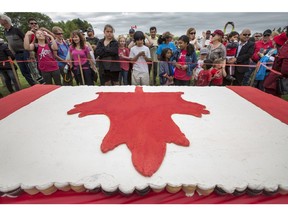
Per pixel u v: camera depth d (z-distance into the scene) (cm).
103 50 392
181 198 125
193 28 531
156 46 493
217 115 203
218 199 125
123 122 186
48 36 429
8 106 232
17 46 451
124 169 128
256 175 123
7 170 128
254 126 180
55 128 178
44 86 322
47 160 136
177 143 153
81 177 122
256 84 441
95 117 199
